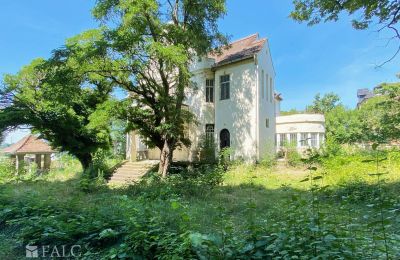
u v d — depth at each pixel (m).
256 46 21.72
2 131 17.50
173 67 15.89
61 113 17.97
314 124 26.66
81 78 15.70
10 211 6.47
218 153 20.89
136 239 4.20
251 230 3.74
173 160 22.05
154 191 9.89
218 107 22.20
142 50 15.14
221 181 13.26
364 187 9.08
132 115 17.28
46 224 5.32
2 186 9.04
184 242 3.57
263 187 12.85
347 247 3.11
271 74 23.95
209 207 8.22
